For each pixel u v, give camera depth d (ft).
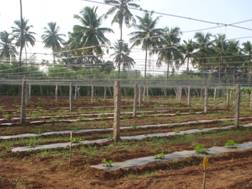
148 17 170.71
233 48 200.85
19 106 100.42
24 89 64.28
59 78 112.98
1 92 149.48
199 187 28.55
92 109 95.91
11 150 41.45
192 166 36.37
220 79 114.11
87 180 30.66
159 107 107.14
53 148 42.42
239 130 62.95
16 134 53.16
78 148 43.09
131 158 38.22
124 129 59.26
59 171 33.35
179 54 186.19
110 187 28.81
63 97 148.97
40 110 89.56
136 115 81.61
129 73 118.93
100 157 37.70
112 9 151.43
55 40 206.18
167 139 51.49
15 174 31.99
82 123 66.54
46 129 57.77
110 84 106.83
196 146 42.45
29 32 199.00
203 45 203.41
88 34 164.55
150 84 96.99
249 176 32.17
